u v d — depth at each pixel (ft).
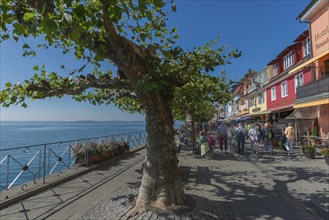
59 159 31.58
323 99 52.54
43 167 26.58
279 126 69.41
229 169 35.55
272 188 25.49
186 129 74.69
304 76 70.23
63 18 9.34
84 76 19.71
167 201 17.51
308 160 44.14
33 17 10.07
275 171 34.24
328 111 58.13
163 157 17.93
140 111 48.44
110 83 19.29
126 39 16.55
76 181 28.12
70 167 34.01
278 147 65.05
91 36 14.10
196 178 29.81
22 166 25.07
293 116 66.69
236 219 17.58
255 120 109.81
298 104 64.13
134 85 17.69
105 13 13.12
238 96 168.04
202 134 45.50
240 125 53.06
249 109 140.67
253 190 24.71
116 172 32.99
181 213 16.93
